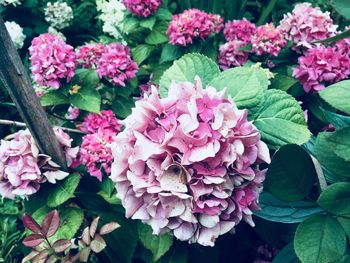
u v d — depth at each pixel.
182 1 0.92
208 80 0.46
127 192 0.40
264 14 0.88
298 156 0.37
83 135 0.65
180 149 0.36
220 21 0.75
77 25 1.00
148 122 0.39
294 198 0.40
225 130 0.37
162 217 0.39
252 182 0.40
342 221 0.40
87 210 0.58
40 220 0.54
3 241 0.63
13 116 0.83
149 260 0.57
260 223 0.54
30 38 0.99
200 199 0.38
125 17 0.79
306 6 0.68
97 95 0.64
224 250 0.63
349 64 0.64
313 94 0.68
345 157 0.32
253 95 0.42
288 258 0.46
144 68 0.81
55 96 0.64
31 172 0.52
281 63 0.72
